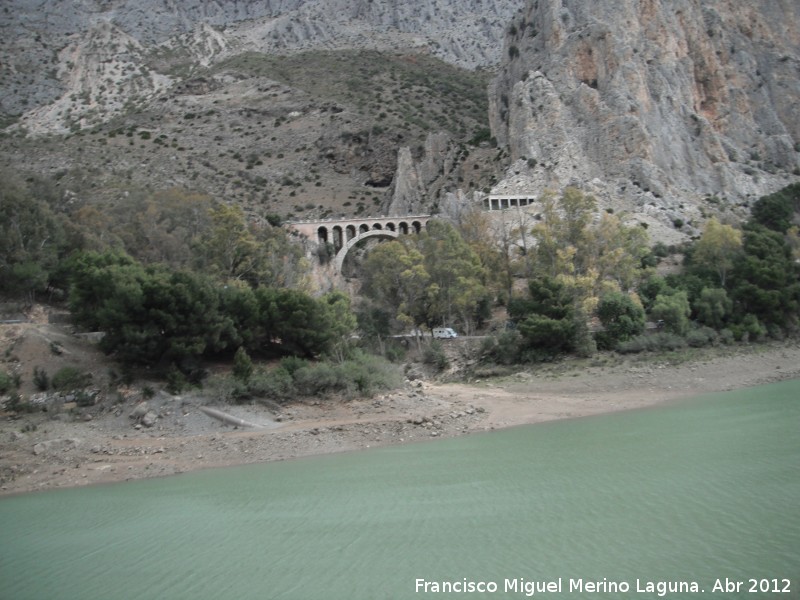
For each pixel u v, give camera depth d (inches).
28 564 1128.8
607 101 5388.8
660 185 5029.5
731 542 971.9
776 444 1514.5
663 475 1326.3
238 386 2233.0
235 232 3412.9
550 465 1502.2
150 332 2279.8
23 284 2802.7
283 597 930.1
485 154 6102.4
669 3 6097.4
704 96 6033.5
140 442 1975.9
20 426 2018.9
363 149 7347.4
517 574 936.9
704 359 3048.7
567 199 3892.7
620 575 903.7
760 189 5447.8
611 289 3454.7
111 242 3316.9
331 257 4571.9
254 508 1348.4
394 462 1672.0
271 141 7869.1
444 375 3161.9
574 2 5959.6
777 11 6806.1
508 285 3907.5
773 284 3531.0
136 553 1144.2
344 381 2384.4
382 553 1053.8
